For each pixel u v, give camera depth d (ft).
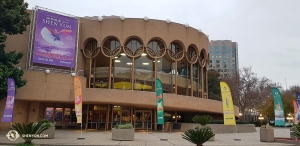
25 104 96.84
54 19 100.27
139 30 108.99
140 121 106.32
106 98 92.07
